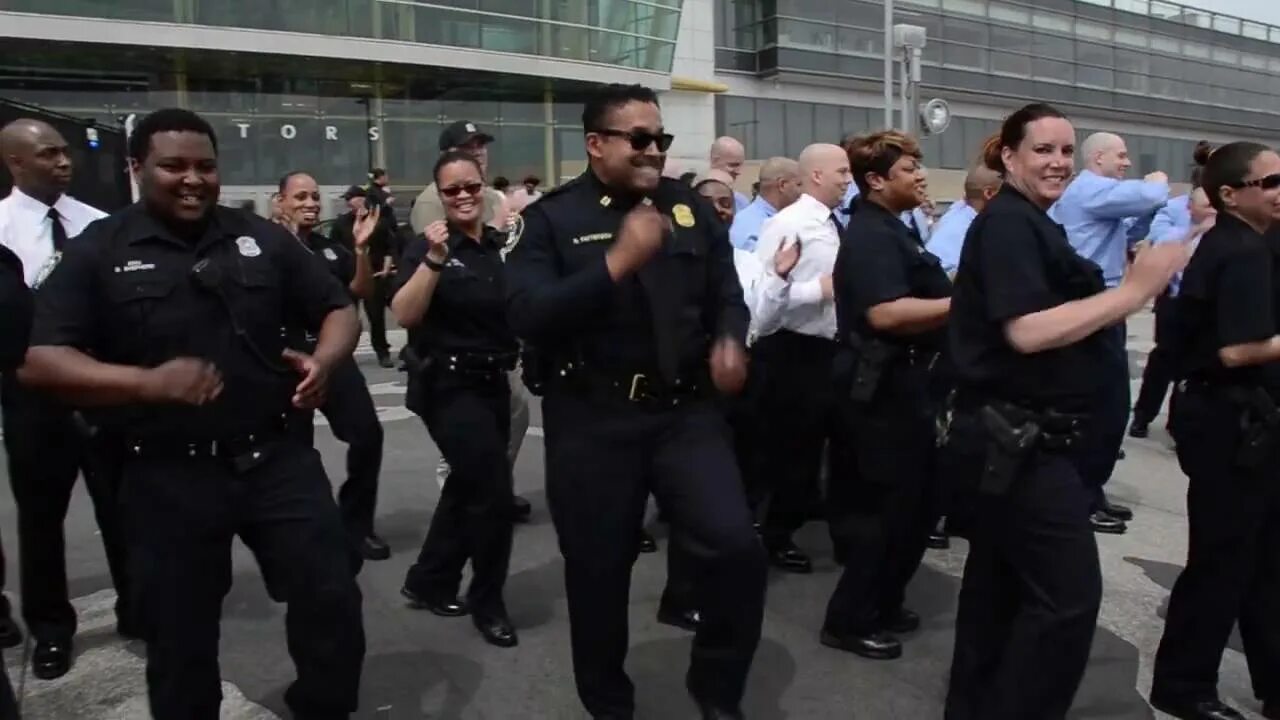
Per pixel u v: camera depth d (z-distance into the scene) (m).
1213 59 39.78
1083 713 3.37
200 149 2.63
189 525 2.63
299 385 2.76
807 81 28.58
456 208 3.90
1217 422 3.06
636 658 3.85
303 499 2.73
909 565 3.84
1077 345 2.71
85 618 4.26
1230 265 2.96
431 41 20.67
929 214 8.49
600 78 23.64
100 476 3.32
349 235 8.90
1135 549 5.03
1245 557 3.13
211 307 2.66
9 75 17.81
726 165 6.37
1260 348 2.91
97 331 2.62
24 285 2.42
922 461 3.68
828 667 3.76
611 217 2.96
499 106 23.16
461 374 3.90
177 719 2.67
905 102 15.02
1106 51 35.75
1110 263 5.20
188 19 17.92
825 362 4.43
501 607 4.04
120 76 18.72
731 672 2.95
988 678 3.10
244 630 4.13
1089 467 2.94
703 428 3.00
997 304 2.65
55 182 3.85
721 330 2.98
